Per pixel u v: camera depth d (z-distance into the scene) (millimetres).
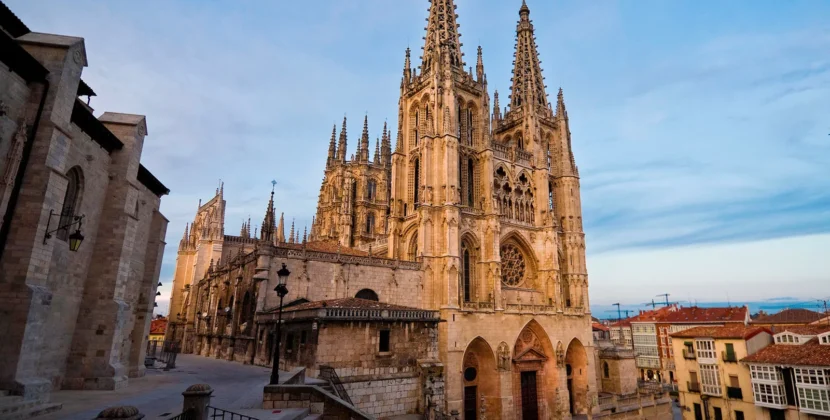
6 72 23891
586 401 75688
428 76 79062
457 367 61781
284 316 46062
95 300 32969
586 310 81188
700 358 77062
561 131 92938
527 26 100812
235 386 32781
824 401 58219
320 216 113625
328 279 57625
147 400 26422
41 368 28500
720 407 72938
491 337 66562
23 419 20688
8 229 24000
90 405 24625
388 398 41562
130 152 36312
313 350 39219
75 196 31281
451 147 71062
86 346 31969
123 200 35219
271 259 53812
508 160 81562
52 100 25781
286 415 22922
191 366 51031
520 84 97312
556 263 79250
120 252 34219
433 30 83688
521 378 70062
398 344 43969
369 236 102938
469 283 71812
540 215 82750
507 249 79375
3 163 23625
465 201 75938
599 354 87875
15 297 23312
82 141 31203
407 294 64312
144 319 42844
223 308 68000
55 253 28969
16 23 27125
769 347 69000
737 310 116062
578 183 90250
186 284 99625
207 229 91312
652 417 80438
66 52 26672
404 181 80062
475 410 66125
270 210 56188
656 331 130125
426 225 67750
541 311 73688
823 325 75125
